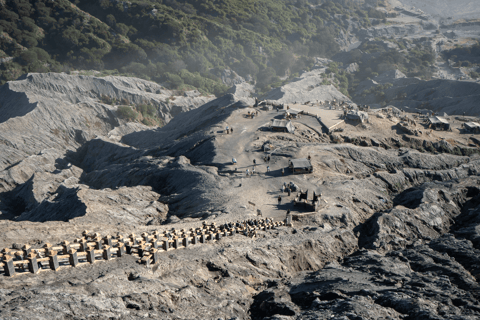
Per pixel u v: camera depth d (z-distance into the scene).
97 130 157.75
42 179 94.19
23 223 34.75
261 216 52.25
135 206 61.44
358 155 84.12
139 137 134.38
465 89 180.62
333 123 100.19
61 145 137.25
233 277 27.66
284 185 64.44
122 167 90.38
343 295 25.45
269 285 29.84
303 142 88.50
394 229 54.19
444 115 129.62
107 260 22.66
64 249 21.36
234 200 58.88
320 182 68.31
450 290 28.09
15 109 150.00
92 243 22.53
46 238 31.61
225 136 89.56
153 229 39.84
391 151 90.50
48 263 20.39
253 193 63.03
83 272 20.56
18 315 14.64
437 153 94.62
